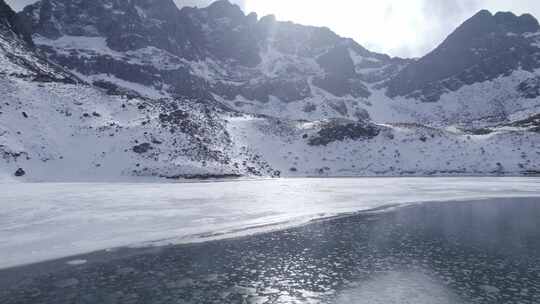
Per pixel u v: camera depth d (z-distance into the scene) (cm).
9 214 2877
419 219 2941
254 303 1395
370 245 2175
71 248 2059
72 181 5591
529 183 6038
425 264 1838
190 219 2811
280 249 2088
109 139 6775
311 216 3022
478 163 8762
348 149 9756
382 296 1460
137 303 1388
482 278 1652
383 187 5334
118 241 2203
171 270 1742
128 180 5881
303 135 10375
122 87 16212
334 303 1395
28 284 1568
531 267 1791
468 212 3253
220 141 8400
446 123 19662
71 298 1431
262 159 8794
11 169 5466
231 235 2384
